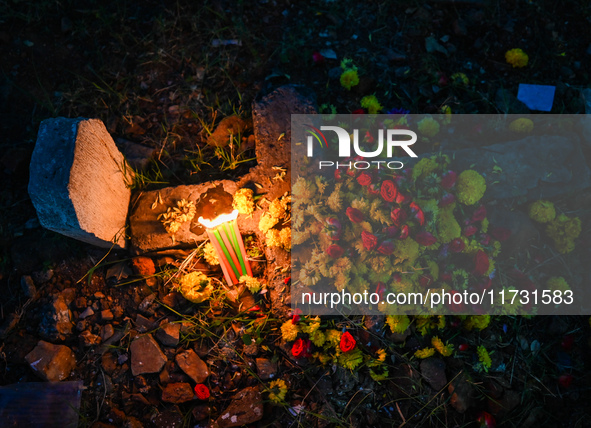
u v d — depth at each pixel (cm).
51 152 104
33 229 127
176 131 137
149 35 143
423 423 117
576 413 121
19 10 141
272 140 129
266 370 118
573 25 149
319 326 117
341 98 138
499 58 145
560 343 123
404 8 148
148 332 121
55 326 119
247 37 143
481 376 118
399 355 118
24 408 114
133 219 126
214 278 126
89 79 139
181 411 117
